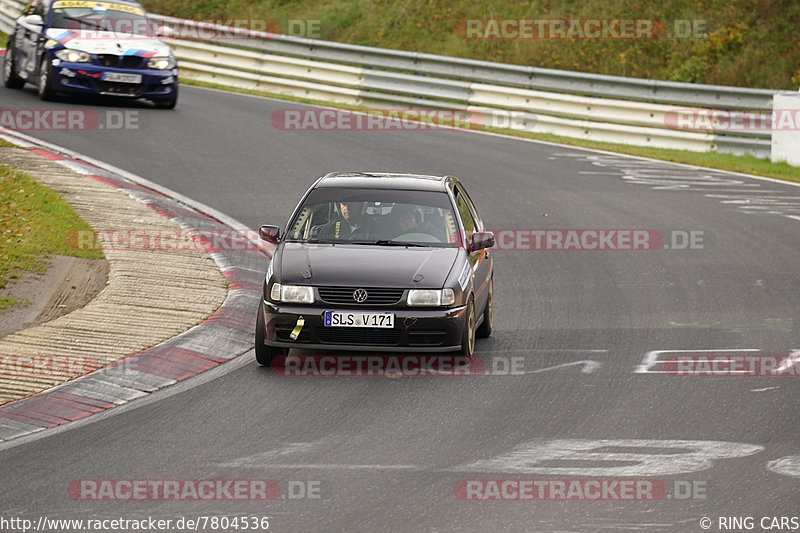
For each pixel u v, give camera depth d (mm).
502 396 32031
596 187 68375
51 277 42531
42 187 55375
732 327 40750
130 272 44219
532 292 46219
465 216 39781
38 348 34719
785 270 50406
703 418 30047
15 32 84875
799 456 26859
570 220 59656
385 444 27609
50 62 78688
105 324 37562
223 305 40844
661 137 84812
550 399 31781
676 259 52250
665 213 62125
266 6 126062
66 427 28797
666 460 26547
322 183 39781
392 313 34281
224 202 58969
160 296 41406
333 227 37938
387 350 34531
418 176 41156
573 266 50781
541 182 69062
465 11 114938
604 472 25641
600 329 40438
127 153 68625
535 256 52469
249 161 69500
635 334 39750
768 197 67625
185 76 104875
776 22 103188
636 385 33312
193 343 36406
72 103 82312
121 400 31266
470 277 36219
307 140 77500
